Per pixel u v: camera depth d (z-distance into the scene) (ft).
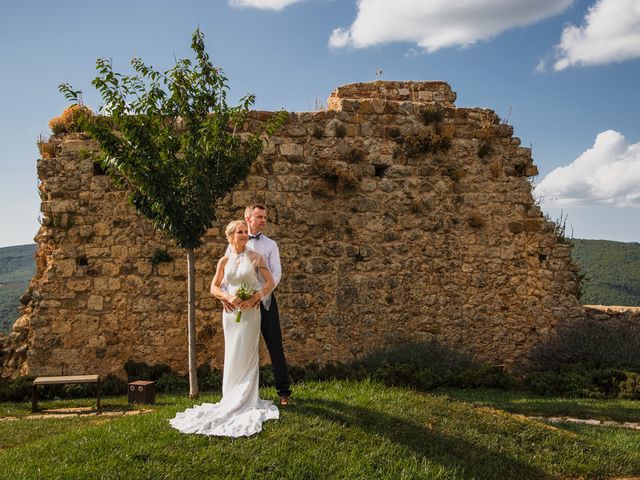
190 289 34.71
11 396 36.22
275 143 44.27
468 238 46.57
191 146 33.42
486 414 26.58
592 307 50.16
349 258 44.62
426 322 45.34
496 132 47.80
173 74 33.27
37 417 30.53
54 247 41.96
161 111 33.40
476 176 47.14
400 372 37.99
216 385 39.04
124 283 41.96
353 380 33.01
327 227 44.50
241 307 22.49
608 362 41.57
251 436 21.03
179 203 33.17
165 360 41.81
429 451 22.03
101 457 19.26
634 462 23.59
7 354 41.91
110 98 32.32
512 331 46.50
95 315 41.60
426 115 46.55
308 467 19.57
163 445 20.13
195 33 33.73
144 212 34.09
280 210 43.86
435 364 40.96
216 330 42.47
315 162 44.62
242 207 43.39
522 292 46.93
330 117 45.29
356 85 49.62
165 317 42.09
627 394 37.04
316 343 43.62
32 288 42.68
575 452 23.93
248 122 43.78
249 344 22.91
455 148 46.98
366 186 45.32
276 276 23.93
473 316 46.03
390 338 44.55
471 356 45.29
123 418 24.16
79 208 42.04
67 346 41.19
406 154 46.21
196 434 21.03
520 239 47.34
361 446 21.40
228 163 34.53
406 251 45.55
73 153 42.37
